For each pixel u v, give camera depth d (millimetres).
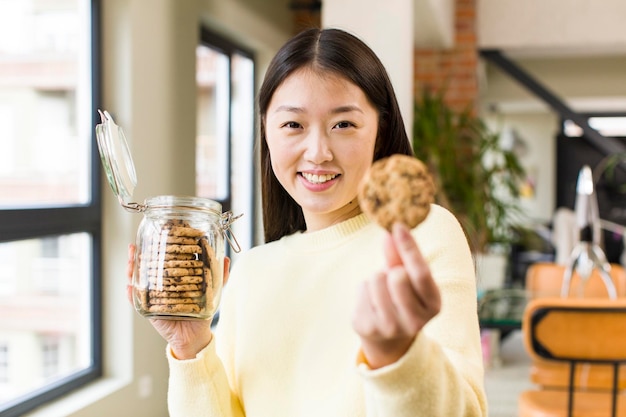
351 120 937
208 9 4352
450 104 6473
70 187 3225
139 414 3465
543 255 7367
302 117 942
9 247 2777
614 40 6715
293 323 1013
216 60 5098
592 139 7348
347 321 974
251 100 5609
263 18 5379
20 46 2896
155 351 3643
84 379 3232
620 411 2422
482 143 5910
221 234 1000
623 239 8508
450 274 885
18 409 2730
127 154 977
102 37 3352
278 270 1064
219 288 989
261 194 1219
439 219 947
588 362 2209
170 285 953
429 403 656
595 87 8234
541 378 2934
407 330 588
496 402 4227
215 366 1036
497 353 5281
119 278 3357
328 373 962
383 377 649
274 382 1008
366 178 630
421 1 4438
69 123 3209
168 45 3795
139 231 975
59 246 3094
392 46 3555
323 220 1073
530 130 10953
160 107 3703
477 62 6957
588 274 3209
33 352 2967
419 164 628
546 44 6852
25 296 2896
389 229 620
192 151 4148
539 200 10875
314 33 971
